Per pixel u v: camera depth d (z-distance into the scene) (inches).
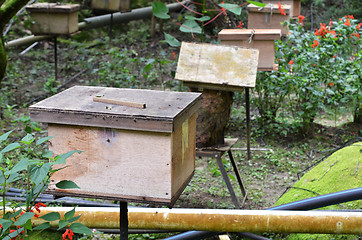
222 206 169.9
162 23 452.4
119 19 426.0
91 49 396.2
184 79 166.6
